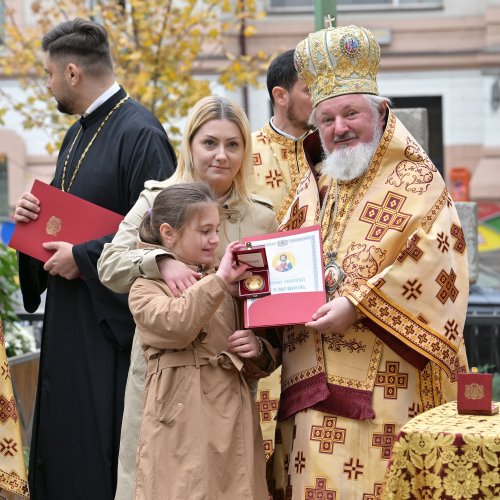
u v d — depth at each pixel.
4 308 8.56
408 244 5.05
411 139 5.30
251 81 13.52
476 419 4.61
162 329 4.94
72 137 6.79
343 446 5.12
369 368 5.14
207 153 5.43
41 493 6.42
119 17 13.37
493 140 21.56
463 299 5.17
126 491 5.42
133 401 5.45
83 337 6.31
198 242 5.12
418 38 21.62
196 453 4.91
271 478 5.54
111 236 6.17
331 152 5.30
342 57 5.21
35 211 6.25
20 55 13.98
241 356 5.12
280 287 5.14
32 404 8.52
